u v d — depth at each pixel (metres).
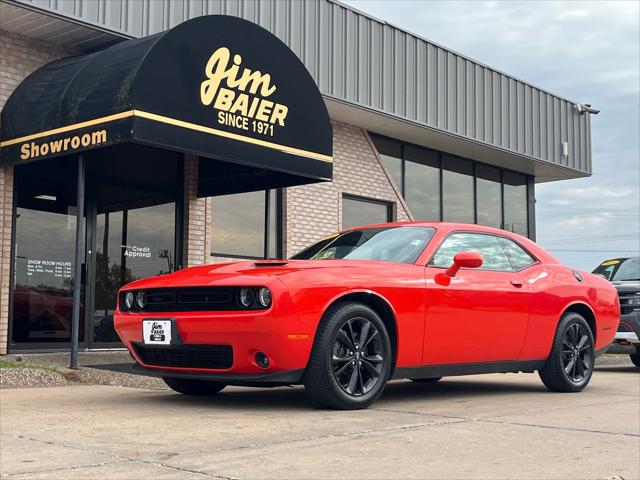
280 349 4.60
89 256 9.93
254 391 6.25
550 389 6.50
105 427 4.09
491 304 5.79
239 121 8.45
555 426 4.35
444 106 14.09
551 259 6.69
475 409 5.12
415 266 5.45
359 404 4.92
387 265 5.31
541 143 16.44
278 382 4.73
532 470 3.16
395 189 14.31
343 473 3.02
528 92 16.20
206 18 8.08
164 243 10.71
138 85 7.37
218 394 5.95
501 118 15.41
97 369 7.55
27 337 9.32
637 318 9.91
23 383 6.50
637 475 3.10
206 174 10.84
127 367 7.92
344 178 13.33
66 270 9.77
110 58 7.94
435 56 14.02
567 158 17.20
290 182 9.98
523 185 17.88
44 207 9.59
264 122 8.76
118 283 10.24
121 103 7.39
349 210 13.63
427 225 5.95
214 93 8.14
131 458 3.25
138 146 10.41
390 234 5.91
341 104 12.13
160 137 7.53
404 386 7.02
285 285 4.62
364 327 4.95
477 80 14.91
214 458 3.27
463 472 3.10
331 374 4.74
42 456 3.29
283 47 9.02
